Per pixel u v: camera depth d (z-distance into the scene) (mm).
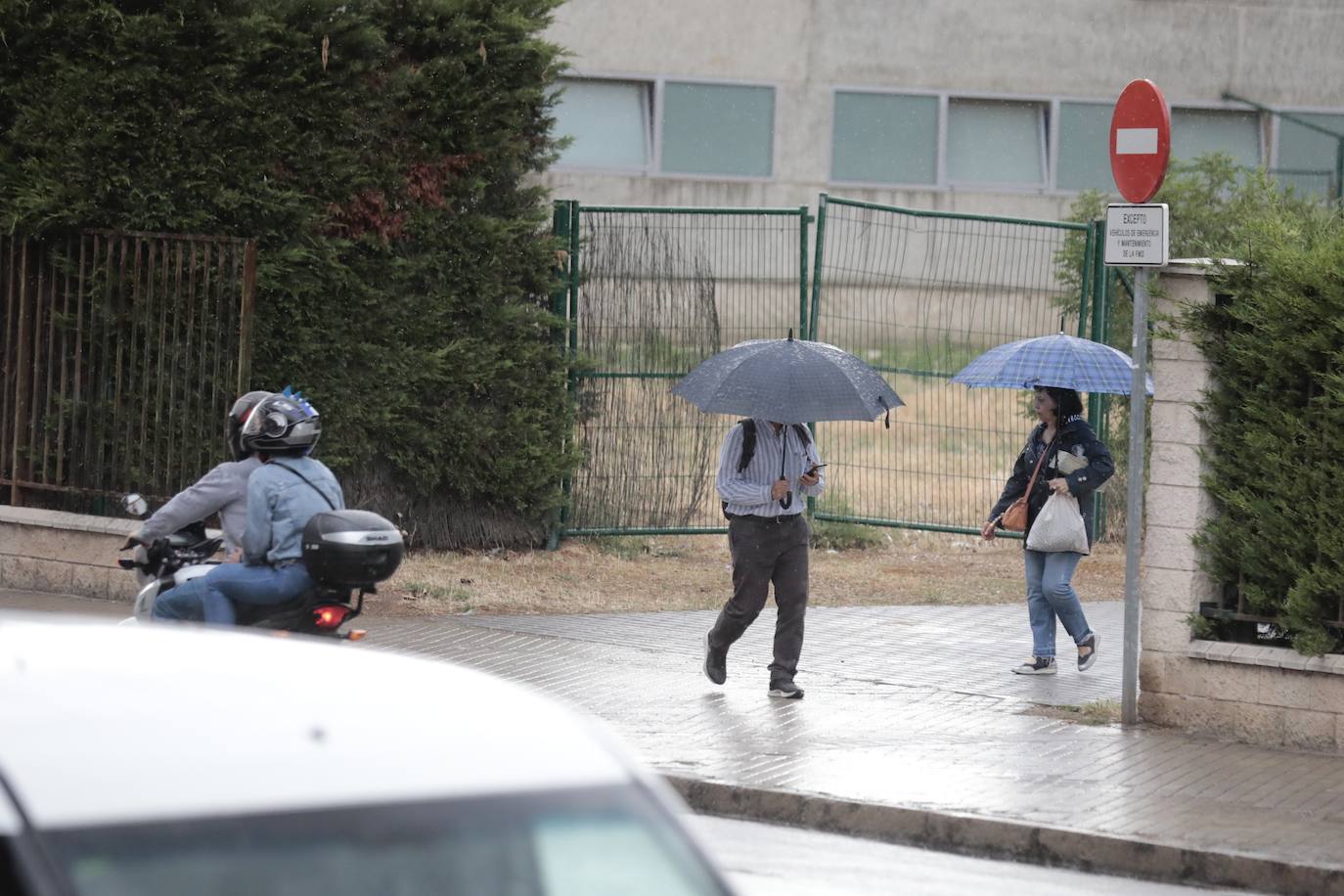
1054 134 87438
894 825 20219
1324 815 20469
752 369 26016
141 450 33906
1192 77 87812
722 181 85625
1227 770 22547
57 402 34656
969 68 87000
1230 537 24453
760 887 17625
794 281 43844
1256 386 24266
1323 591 23562
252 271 32844
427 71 36469
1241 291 24328
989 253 51125
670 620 32750
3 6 33625
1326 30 88000
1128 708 24891
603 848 6801
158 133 34031
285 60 34844
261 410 20125
